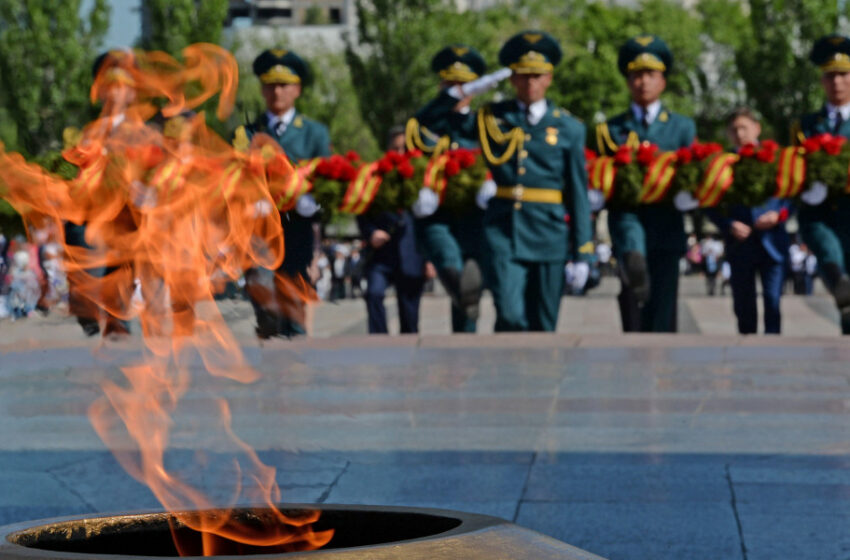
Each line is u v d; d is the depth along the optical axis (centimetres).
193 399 916
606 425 799
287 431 782
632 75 1362
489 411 855
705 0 7094
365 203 1280
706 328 2128
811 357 1106
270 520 300
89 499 604
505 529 266
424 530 288
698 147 1296
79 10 4231
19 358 1134
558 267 1273
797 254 4128
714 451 711
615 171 1303
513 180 1266
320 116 5684
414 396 924
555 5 7231
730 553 500
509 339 1212
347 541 297
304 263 1209
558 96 6438
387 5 5178
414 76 5178
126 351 1150
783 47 5425
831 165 1261
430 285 4288
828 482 628
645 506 581
